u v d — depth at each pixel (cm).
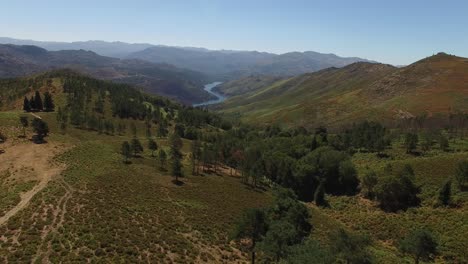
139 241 5653
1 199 7600
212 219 7575
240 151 14675
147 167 11212
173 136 15625
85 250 5041
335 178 12700
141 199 7862
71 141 12975
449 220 8656
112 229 5866
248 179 12712
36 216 6066
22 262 4575
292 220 7325
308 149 16250
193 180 10850
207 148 13262
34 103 18512
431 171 11150
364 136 15875
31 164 10094
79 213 6294
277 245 5138
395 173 10956
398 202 10225
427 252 6241
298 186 13038
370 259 4922
